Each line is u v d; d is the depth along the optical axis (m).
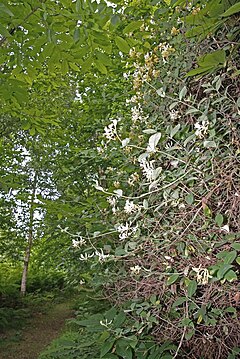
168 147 1.47
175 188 1.40
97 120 3.92
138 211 1.48
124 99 3.63
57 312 8.31
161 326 1.42
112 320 1.53
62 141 4.90
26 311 7.98
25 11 1.98
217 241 1.20
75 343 1.74
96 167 3.73
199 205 1.30
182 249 1.29
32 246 9.16
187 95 1.61
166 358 1.34
